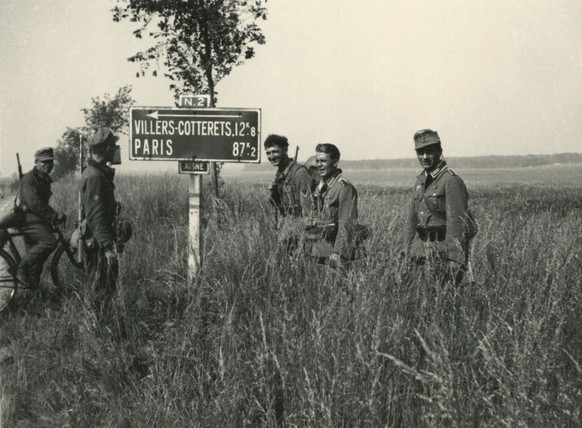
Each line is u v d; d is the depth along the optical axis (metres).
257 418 2.87
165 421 2.80
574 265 4.08
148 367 3.42
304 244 4.26
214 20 10.86
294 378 2.80
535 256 4.47
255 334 3.33
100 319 3.79
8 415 2.99
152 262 5.55
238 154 4.35
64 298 4.67
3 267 4.86
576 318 3.29
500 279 3.74
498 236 5.21
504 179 35.59
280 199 4.94
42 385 3.35
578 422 2.27
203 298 3.94
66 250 5.21
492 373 2.45
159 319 3.95
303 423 2.57
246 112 4.31
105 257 4.49
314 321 2.98
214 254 4.34
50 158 5.24
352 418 2.47
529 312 2.88
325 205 4.21
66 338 3.95
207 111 4.35
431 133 3.91
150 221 9.27
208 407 2.87
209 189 10.98
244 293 3.70
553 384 2.68
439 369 2.30
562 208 9.78
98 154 4.40
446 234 3.74
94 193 4.27
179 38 11.32
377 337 2.53
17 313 4.54
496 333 2.95
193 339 3.42
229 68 11.49
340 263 3.81
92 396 3.16
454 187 3.76
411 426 2.47
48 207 5.04
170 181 12.96
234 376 2.92
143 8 10.99
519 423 2.15
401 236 4.45
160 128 4.41
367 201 6.61
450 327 3.03
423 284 3.38
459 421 2.25
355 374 2.59
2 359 3.69
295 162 4.81
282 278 3.84
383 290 3.20
